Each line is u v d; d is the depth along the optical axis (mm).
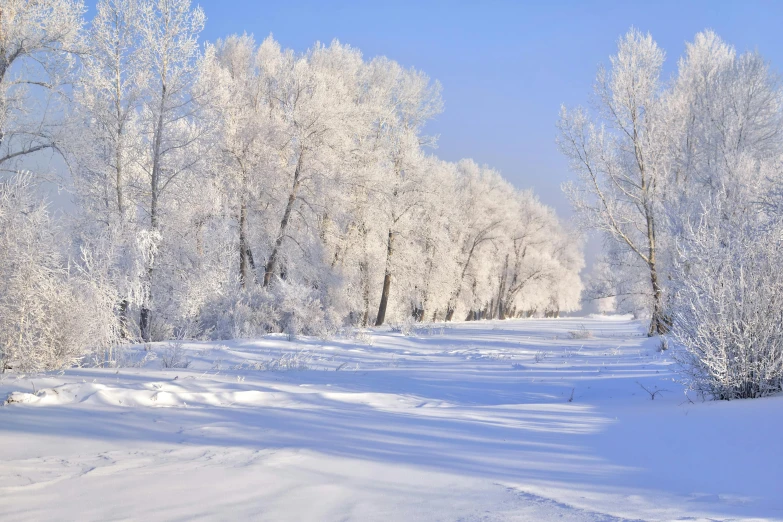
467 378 10234
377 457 4109
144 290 15312
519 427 5480
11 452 3932
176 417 5391
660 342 18172
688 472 3738
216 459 3920
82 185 18453
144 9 19641
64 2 18219
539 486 3420
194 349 13602
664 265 23000
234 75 30344
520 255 61500
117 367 9070
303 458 3992
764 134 23422
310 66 29969
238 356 13312
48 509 2846
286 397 6980
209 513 2816
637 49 25094
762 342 6801
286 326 19656
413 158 31516
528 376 10727
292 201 24844
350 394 7355
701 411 5727
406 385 8945
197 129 20859
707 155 23578
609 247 26359
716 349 6945
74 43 18500
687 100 25078
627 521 2740
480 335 25969
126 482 3332
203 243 21844
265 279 24344
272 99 28391
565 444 4715
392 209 30438
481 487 3385
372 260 31000
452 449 4453
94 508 2873
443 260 36625
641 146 24688
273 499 3062
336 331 20703
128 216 18797
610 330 36219
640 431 5109
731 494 3223
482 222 47156
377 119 31594
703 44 26766
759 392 6758
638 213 25422
